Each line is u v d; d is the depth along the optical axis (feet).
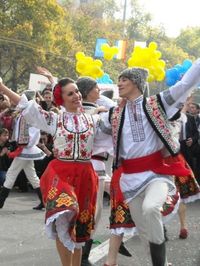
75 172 14.25
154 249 13.78
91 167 14.67
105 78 32.65
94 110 15.93
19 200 30.50
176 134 15.38
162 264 13.82
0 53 120.57
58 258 17.97
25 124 26.55
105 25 172.76
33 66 123.54
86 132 14.52
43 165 33.78
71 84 14.65
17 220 24.25
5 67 128.36
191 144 34.78
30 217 25.18
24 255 18.21
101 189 17.61
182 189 20.43
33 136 26.76
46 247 19.42
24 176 33.53
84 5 186.39
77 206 13.61
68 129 14.42
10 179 26.66
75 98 14.60
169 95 14.21
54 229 13.88
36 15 119.65
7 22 118.01
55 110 18.57
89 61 21.38
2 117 32.83
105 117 14.89
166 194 14.06
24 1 117.29
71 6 169.07
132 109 14.49
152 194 13.94
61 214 13.48
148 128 14.35
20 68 124.88
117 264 17.04
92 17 175.73
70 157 14.28
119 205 15.70
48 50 123.44
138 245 20.20
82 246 15.21
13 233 21.49
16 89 126.93
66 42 127.24
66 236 13.76
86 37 152.35
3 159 32.78
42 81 54.24
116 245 16.21
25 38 118.52
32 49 120.26
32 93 23.41
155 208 13.58
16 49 119.65
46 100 29.73
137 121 14.39
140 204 14.57
